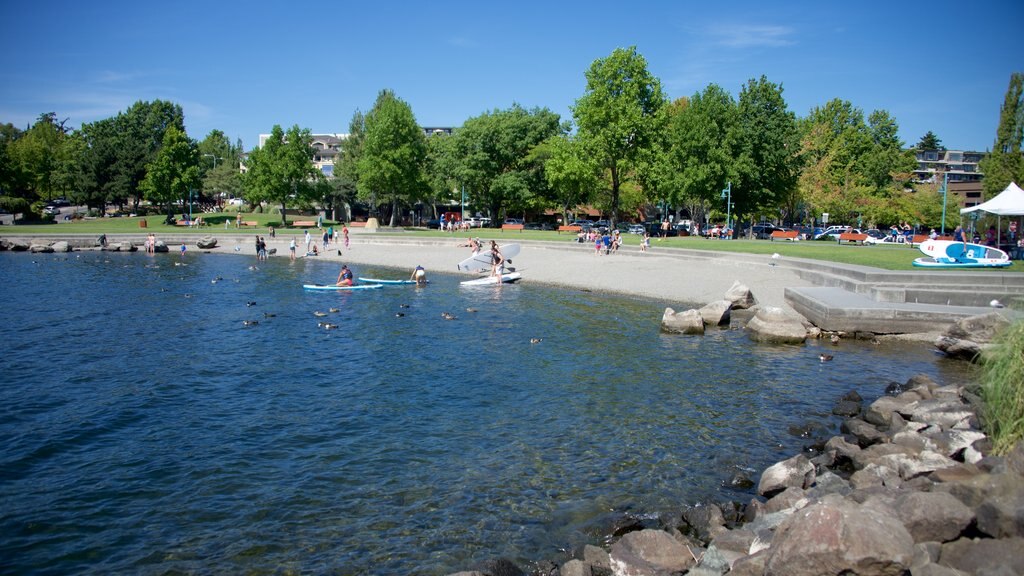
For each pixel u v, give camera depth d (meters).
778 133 63.38
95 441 13.16
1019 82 54.75
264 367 19.03
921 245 31.33
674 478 11.27
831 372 18.41
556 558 8.70
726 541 8.16
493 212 88.88
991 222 52.91
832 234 66.94
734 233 67.94
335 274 45.66
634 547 8.29
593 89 62.50
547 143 84.38
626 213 98.94
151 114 121.19
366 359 20.05
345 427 13.96
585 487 10.91
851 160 76.94
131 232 72.69
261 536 9.39
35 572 8.53
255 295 34.34
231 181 114.38
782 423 14.16
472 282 38.91
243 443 13.05
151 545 9.17
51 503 10.48
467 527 9.58
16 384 17.09
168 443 13.05
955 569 6.43
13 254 59.94
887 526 6.07
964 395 13.16
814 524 6.10
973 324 19.78
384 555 8.84
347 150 107.19
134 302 31.42
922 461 9.77
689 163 63.69
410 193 83.75
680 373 18.34
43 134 123.81
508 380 17.64
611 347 21.69
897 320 22.33
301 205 96.06
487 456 12.30
